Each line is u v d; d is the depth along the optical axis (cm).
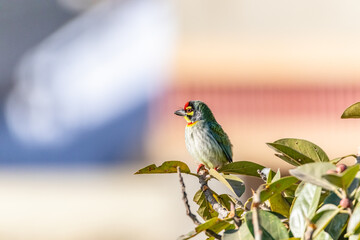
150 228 1656
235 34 1952
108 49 2156
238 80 1725
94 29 2283
